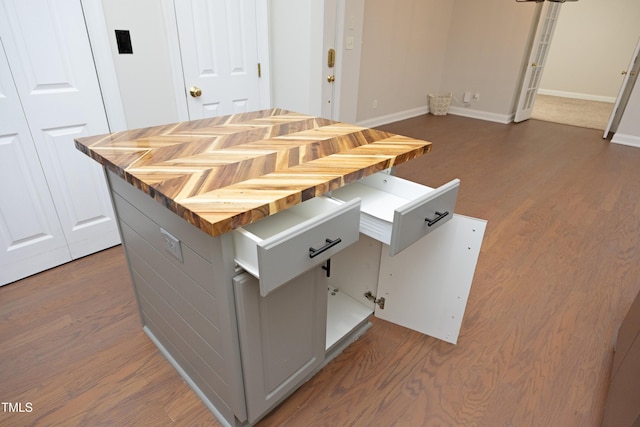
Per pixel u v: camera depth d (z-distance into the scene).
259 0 2.53
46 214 1.98
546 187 3.36
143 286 1.48
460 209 2.91
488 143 4.64
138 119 2.22
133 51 2.08
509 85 5.59
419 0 5.08
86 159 2.04
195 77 2.39
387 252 1.59
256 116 1.73
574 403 1.38
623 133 4.68
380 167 1.16
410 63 5.46
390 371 1.51
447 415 1.33
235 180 0.99
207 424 1.29
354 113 3.93
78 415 1.30
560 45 7.70
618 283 2.06
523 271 2.16
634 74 4.64
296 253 0.89
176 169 1.06
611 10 6.96
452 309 1.57
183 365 1.44
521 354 1.60
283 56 2.86
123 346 1.59
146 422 1.29
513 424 1.31
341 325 1.61
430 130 5.20
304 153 1.22
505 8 5.30
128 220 1.35
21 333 1.64
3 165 1.78
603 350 1.62
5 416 1.29
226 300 0.97
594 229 2.65
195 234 0.98
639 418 0.94
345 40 3.46
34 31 1.72
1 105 1.71
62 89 1.88
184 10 2.21
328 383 1.45
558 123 5.77
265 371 1.17
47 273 2.04
